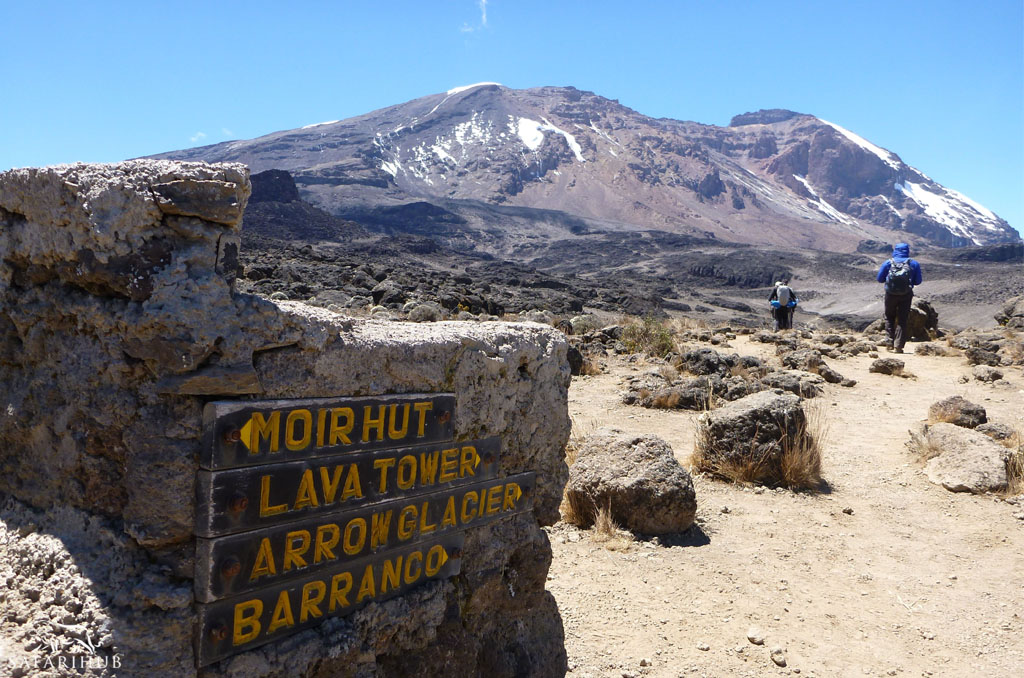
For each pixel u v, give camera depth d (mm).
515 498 3498
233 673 2498
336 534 2740
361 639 2859
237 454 2428
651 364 12414
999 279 129500
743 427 6812
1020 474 6848
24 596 2412
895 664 4137
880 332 19859
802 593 4863
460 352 3176
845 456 7777
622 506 5594
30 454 2680
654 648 4082
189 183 2346
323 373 2670
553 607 3869
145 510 2365
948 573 5273
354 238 130750
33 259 2547
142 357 2338
